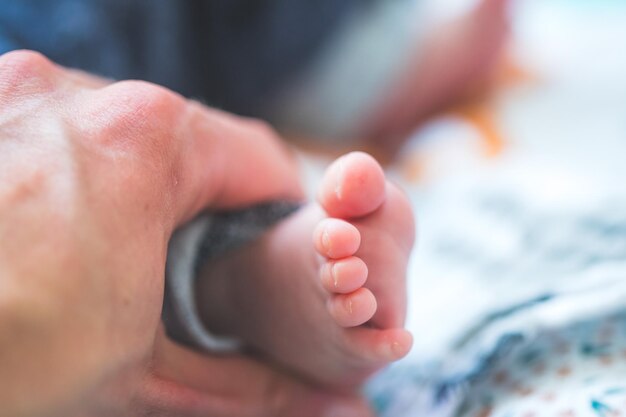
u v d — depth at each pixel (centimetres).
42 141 15
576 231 23
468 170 31
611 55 42
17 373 13
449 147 34
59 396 14
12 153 15
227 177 20
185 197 18
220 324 20
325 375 19
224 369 19
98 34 25
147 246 15
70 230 14
